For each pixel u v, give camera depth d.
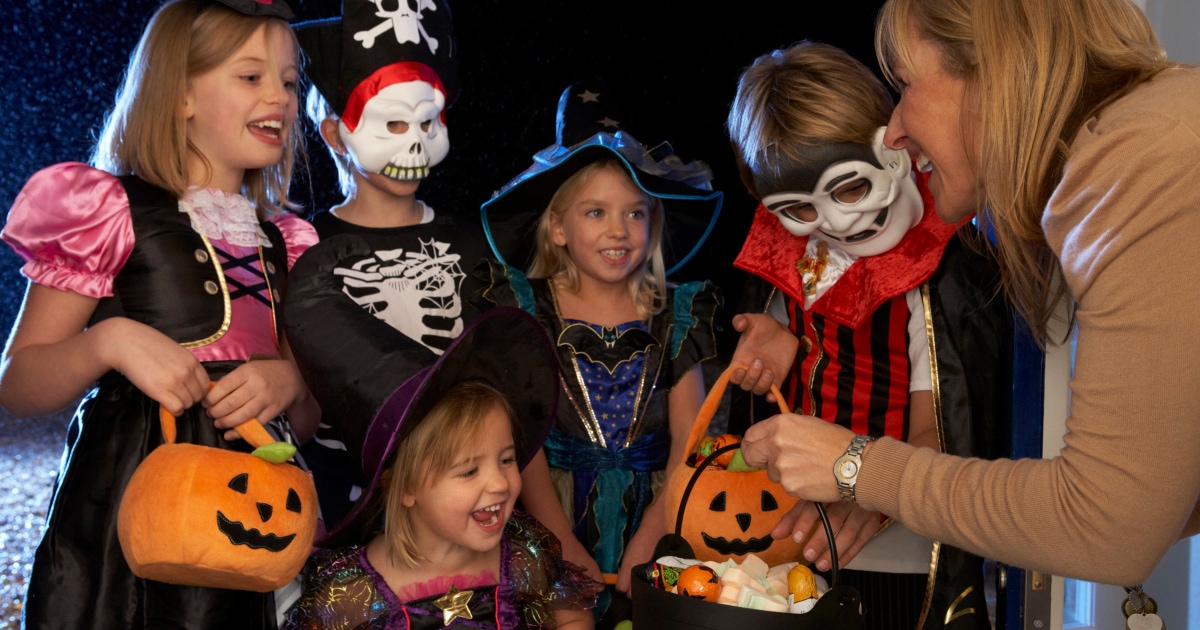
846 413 1.67
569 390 1.92
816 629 1.11
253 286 1.60
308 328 1.50
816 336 1.70
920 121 1.16
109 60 3.69
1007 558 1.05
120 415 1.47
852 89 1.52
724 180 3.23
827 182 1.51
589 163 1.95
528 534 1.63
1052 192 1.06
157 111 1.56
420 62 1.87
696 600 1.12
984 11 1.07
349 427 1.45
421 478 1.45
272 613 1.54
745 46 3.15
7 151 3.72
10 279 4.01
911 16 1.16
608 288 2.01
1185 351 0.91
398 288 1.89
